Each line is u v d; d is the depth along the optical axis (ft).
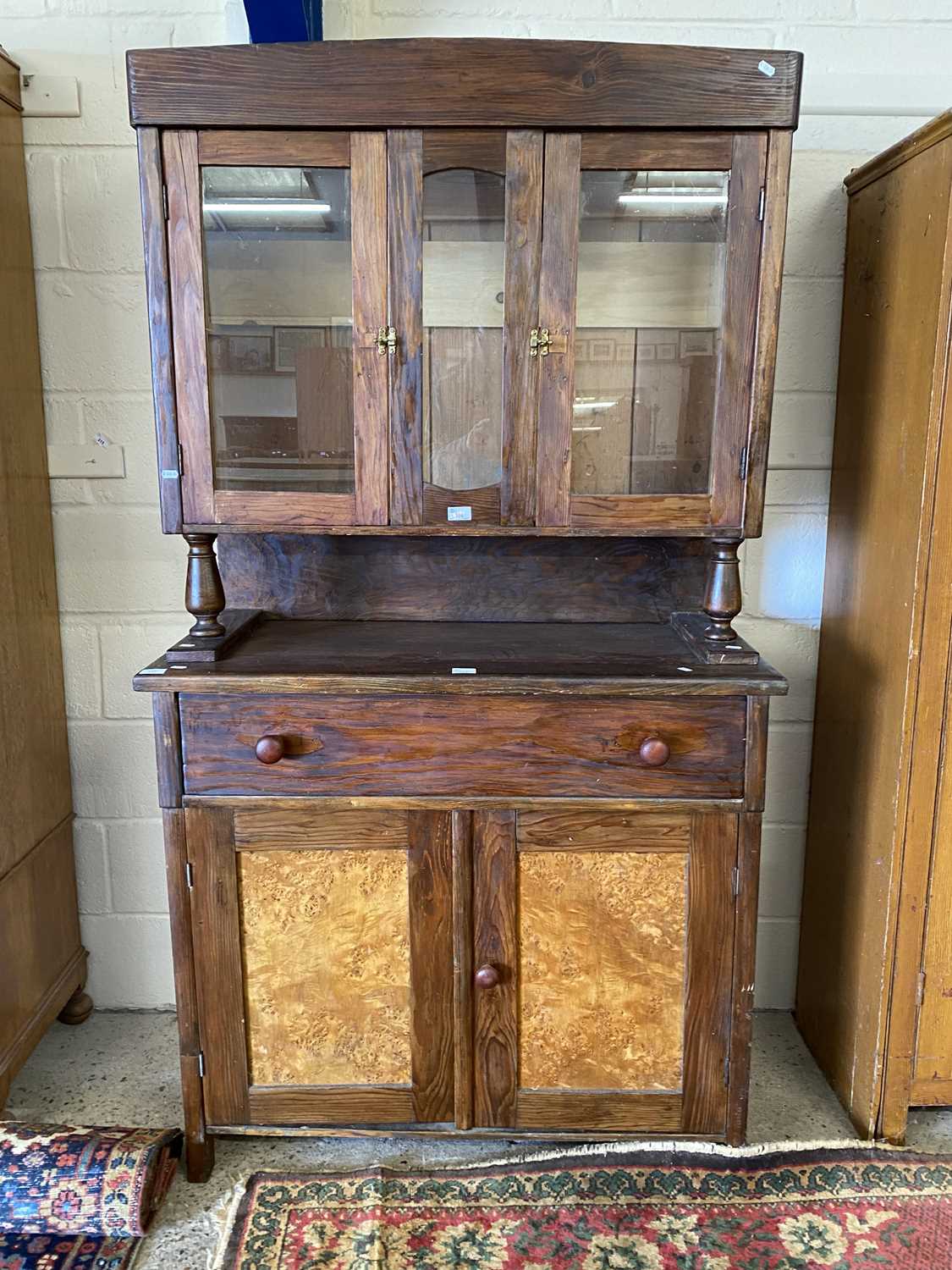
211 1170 4.74
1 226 4.91
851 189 5.08
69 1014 5.83
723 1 5.08
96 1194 4.28
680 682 4.14
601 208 4.10
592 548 5.22
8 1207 4.29
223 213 4.13
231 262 4.17
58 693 5.61
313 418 4.27
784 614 5.67
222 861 4.39
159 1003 6.08
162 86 3.93
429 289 4.16
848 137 5.19
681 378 4.24
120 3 5.05
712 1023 4.51
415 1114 4.63
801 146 5.19
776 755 5.82
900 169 4.51
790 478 5.52
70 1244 4.29
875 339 4.83
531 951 4.47
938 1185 4.53
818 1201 4.43
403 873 4.40
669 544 5.22
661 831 4.34
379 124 3.97
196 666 4.31
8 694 4.98
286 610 5.35
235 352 4.24
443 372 4.22
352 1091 4.59
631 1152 4.68
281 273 4.17
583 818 4.33
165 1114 5.11
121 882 5.93
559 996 4.51
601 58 3.90
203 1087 4.60
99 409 5.43
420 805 4.32
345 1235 4.24
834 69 5.12
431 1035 4.54
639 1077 4.59
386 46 3.89
